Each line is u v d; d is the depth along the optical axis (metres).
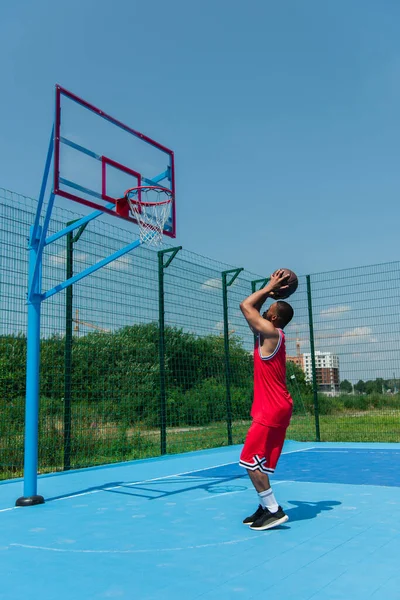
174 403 9.44
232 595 2.73
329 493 5.45
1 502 5.35
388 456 8.41
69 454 7.51
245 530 4.06
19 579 3.06
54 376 7.46
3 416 6.92
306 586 2.84
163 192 6.56
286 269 4.36
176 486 6.14
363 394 10.85
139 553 3.52
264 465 4.03
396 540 3.70
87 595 2.79
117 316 8.30
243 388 11.14
